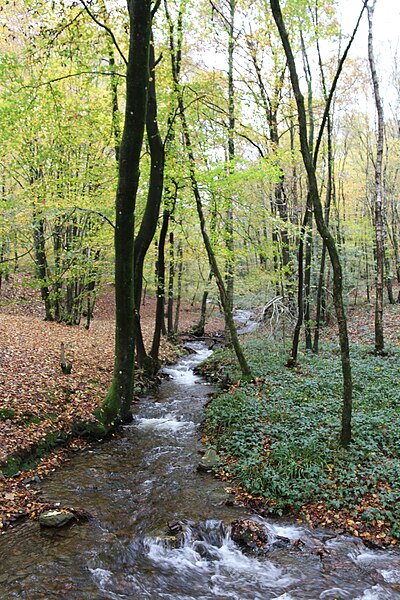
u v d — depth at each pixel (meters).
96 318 27.61
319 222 7.68
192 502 7.18
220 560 5.76
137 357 14.98
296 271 18.09
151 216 12.70
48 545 5.88
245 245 15.09
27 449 8.33
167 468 8.58
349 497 6.70
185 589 5.16
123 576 5.34
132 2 8.63
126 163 9.39
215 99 13.84
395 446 7.91
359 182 28.17
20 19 9.91
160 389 14.62
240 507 6.98
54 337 16.70
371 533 6.05
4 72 11.38
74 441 9.58
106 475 8.23
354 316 25.11
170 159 12.76
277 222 13.27
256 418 9.91
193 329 27.83
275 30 13.98
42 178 14.14
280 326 18.23
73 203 13.48
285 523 6.48
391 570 5.36
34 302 25.44
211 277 23.06
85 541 6.02
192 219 17.41
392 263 36.06
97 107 13.52
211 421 10.68
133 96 8.96
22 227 11.42
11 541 5.93
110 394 10.86
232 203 13.87
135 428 10.87
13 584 5.05
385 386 11.12
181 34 12.19
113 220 14.57
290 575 5.39
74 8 9.97
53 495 7.28
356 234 25.05
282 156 13.11
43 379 11.30
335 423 9.00
